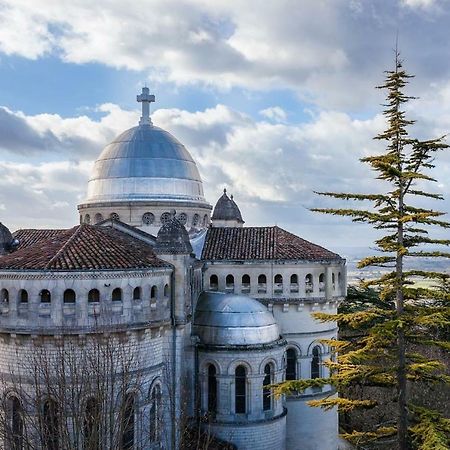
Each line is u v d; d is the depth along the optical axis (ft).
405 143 88.74
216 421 141.59
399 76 88.69
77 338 115.34
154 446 128.16
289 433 167.02
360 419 207.31
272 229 185.57
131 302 122.01
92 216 195.31
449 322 85.97
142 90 219.20
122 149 199.41
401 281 89.20
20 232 194.70
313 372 172.76
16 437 103.65
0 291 118.32
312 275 171.94
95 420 88.38
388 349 96.32
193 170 206.49
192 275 152.66
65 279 115.44
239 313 148.87
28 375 115.96
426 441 80.84
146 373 127.34
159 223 190.80
